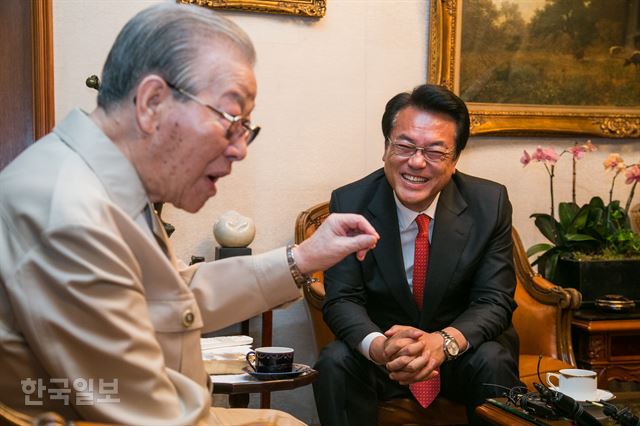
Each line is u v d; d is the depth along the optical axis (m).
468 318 2.97
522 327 3.65
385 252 3.11
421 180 3.01
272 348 2.57
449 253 3.10
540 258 4.11
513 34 4.21
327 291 3.12
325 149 4.09
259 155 4.00
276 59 3.99
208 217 3.96
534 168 4.34
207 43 1.58
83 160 1.55
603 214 4.16
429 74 4.16
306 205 4.07
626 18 4.38
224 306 1.92
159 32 1.56
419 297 3.15
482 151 4.27
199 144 1.59
